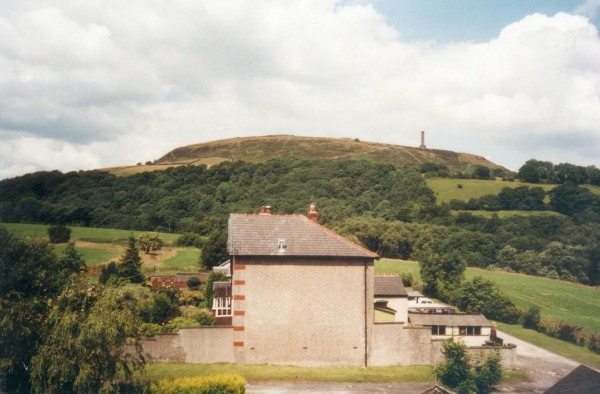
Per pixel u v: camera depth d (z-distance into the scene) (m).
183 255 89.56
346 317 35.22
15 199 135.25
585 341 48.34
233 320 34.25
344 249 35.72
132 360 27.95
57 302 27.05
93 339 25.23
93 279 67.56
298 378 32.31
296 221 37.25
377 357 35.47
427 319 42.62
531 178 152.38
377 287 45.47
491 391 33.28
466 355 34.19
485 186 146.62
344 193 141.25
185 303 51.69
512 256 97.31
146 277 69.12
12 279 28.05
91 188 145.12
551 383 35.56
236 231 35.72
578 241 95.44
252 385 30.80
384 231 108.19
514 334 52.56
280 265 34.91
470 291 61.78
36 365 24.89
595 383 27.00
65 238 91.25
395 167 162.75
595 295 73.88
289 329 34.62
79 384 24.72
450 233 109.25
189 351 33.78
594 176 137.38
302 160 171.25
